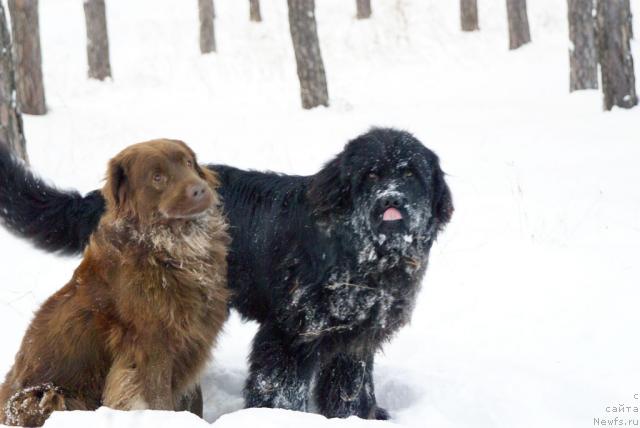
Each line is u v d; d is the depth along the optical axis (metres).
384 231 5.01
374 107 12.52
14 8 10.83
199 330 4.89
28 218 5.34
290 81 16.86
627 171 7.71
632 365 5.42
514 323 5.79
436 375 5.46
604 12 10.42
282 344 5.19
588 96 12.25
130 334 4.83
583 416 5.16
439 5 21.62
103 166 8.24
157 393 4.84
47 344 4.90
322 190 5.11
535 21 19.95
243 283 5.33
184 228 4.84
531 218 6.75
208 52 19.53
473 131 10.02
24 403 4.82
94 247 4.91
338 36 20.42
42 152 8.79
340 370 5.31
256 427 4.56
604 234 6.47
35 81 11.05
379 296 5.10
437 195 5.16
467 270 6.23
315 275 5.11
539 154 8.63
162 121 11.45
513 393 5.30
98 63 17.06
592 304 5.83
